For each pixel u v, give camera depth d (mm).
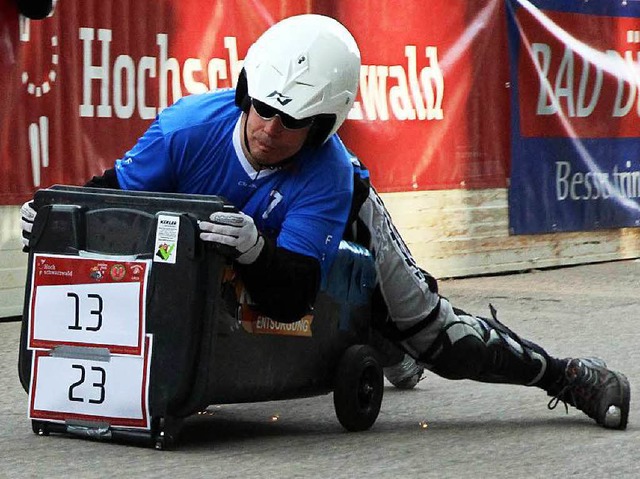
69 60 22078
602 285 28656
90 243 11969
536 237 31469
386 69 27406
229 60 24469
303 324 12727
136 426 11977
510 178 30578
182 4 23625
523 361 14039
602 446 13250
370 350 13562
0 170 21406
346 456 12352
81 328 12000
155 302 11656
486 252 30203
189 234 11484
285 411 14844
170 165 12477
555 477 11820
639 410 15297
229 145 12320
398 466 12016
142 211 11742
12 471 11234
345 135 26656
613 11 33156
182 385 11648
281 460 12023
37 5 21094
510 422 14516
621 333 21594
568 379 14180
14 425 13336
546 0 31078
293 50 11789
